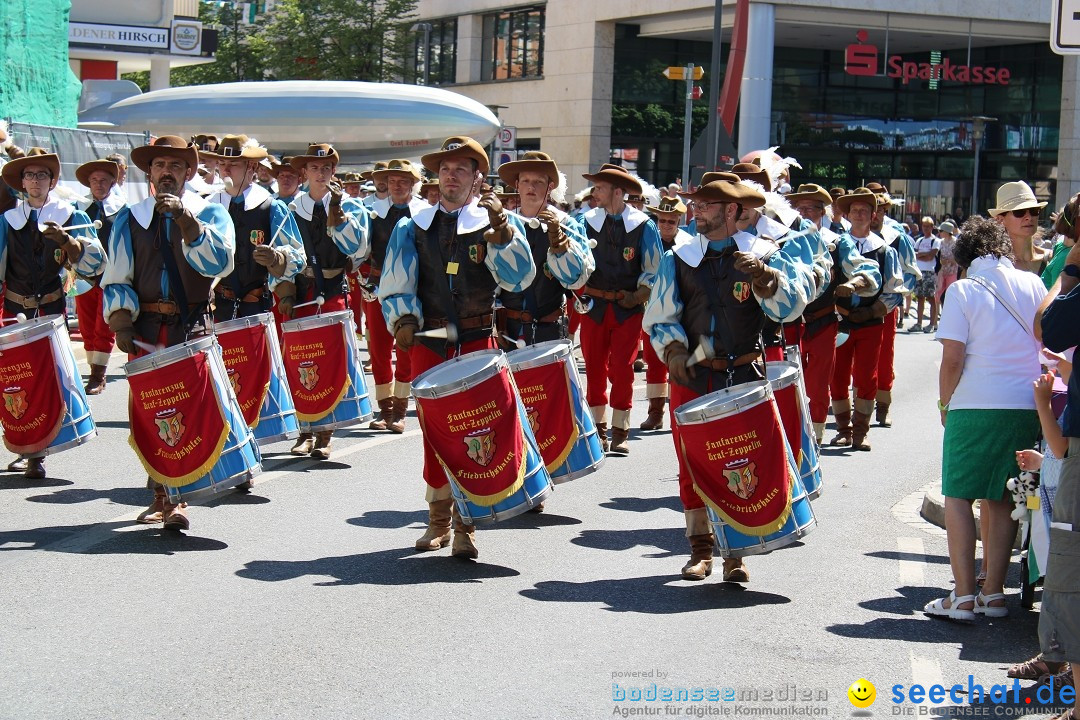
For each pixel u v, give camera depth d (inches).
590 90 1664.6
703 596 263.4
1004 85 1658.5
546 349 327.0
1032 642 237.6
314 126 1171.9
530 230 386.9
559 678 211.8
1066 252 283.9
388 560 285.0
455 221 286.2
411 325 284.4
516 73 1791.3
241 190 383.6
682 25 1592.0
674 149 1708.9
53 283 380.2
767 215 322.3
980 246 250.1
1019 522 272.4
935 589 272.5
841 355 453.4
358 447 423.5
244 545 294.0
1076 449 186.9
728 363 269.4
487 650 225.0
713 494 261.4
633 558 294.4
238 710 194.4
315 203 414.0
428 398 269.6
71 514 318.7
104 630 230.7
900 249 458.6
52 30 824.9
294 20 1717.5
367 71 1755.7
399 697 201.3
